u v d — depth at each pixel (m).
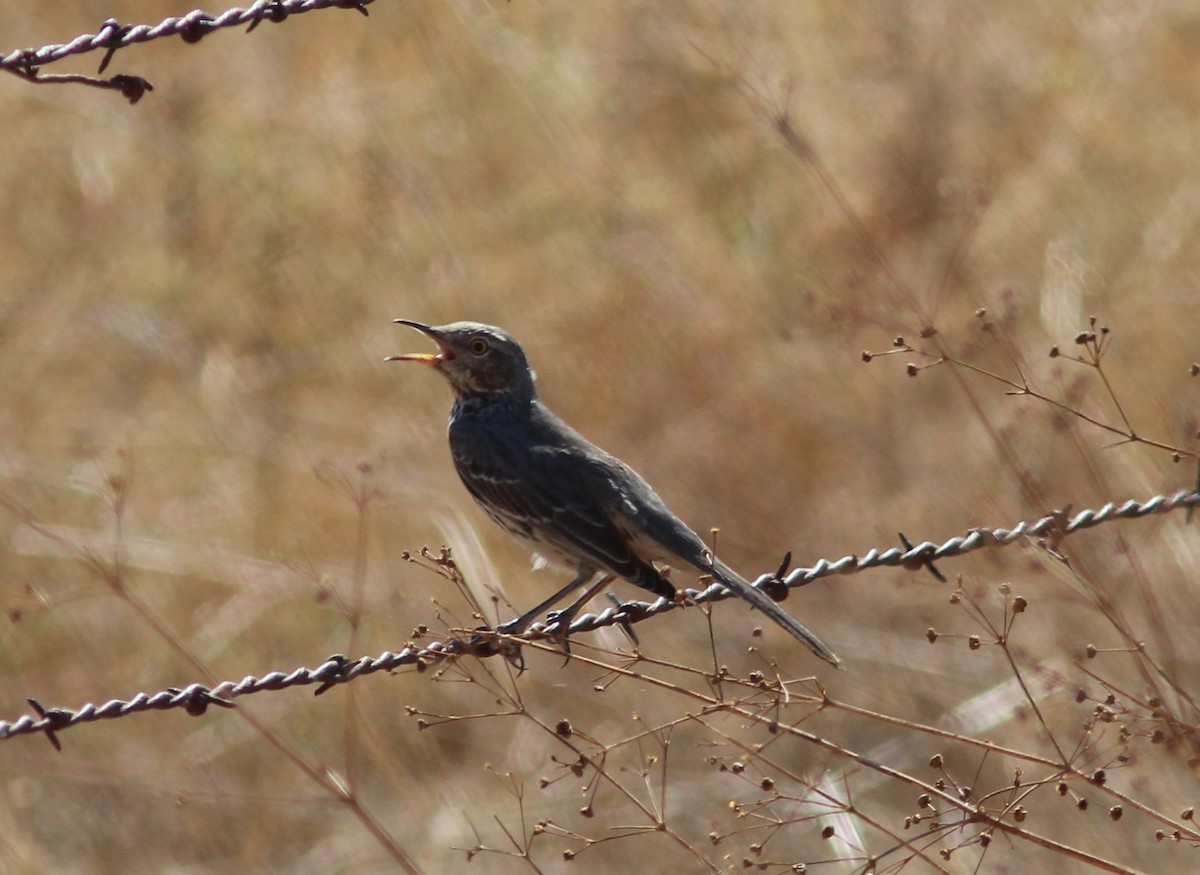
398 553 14.85
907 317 14.52
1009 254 16.78
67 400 16.69
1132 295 16.14
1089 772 10.02
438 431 16.02
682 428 15.93
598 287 16.69
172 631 14.69
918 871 12.51
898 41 17.97
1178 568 13.30
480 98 18.16
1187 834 8.58
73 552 14.29
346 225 17.11
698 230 16.95
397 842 13.72
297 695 14.65
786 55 17.97
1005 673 14.16
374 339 16.62
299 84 18.55
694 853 9.09
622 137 17.80
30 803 14.31
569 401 16.08
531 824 13.71
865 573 15.10
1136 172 17.47
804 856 13.10
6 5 19.81
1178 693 8.95
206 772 14.16
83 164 18.16
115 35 9.15
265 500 15.40
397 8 18.95
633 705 14.45
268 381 16.50
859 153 17.00
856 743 14.21
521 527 11.38
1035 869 12.31
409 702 14.59
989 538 9.89
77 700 14.66
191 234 17.61
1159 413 14.09
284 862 13.81
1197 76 18.31
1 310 17.28
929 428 15.50
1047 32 18.72
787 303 16.36
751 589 9.79
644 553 11.12
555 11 18.64
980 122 17.77
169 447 16.11
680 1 18.11
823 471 15.66
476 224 17.22
